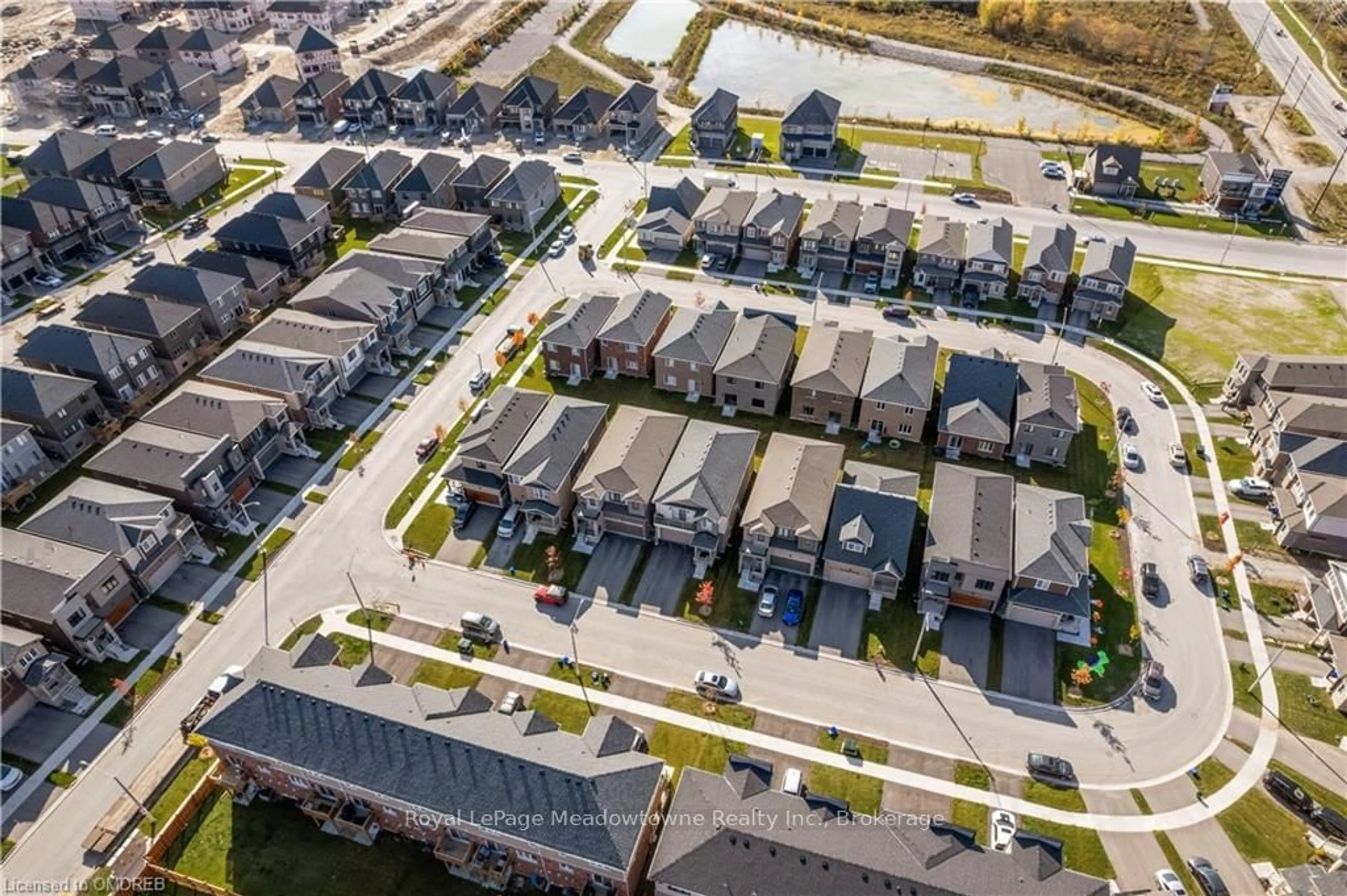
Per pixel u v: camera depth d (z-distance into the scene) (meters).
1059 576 67.00
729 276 112.94
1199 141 143.00
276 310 104.75
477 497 81.69
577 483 76.50
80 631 67.31
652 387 95.81
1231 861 55.66
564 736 57.44
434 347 101.69
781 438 81.44
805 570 74.56
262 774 58.47
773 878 49.44
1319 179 132.88
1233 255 116.38
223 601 73.38
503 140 148.50
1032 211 126.06
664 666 68.19
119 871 55.25
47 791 60.72
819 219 112.56
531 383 96.56
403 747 55.38
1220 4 194.38
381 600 73.44
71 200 118.12
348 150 143.50
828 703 65.38
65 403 85.75
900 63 181.00
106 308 96.56
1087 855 55.94
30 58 180.75
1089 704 64.88
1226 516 78.88
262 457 85.00
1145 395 93.12
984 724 63.81
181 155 131.62
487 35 188.12
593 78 172.50
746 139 147.25
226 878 55.66
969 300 106.75
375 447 88.19
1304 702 64.75
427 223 114.31
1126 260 104.00
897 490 75.12
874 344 92.56
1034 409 82.56
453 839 55.53
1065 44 179.38
